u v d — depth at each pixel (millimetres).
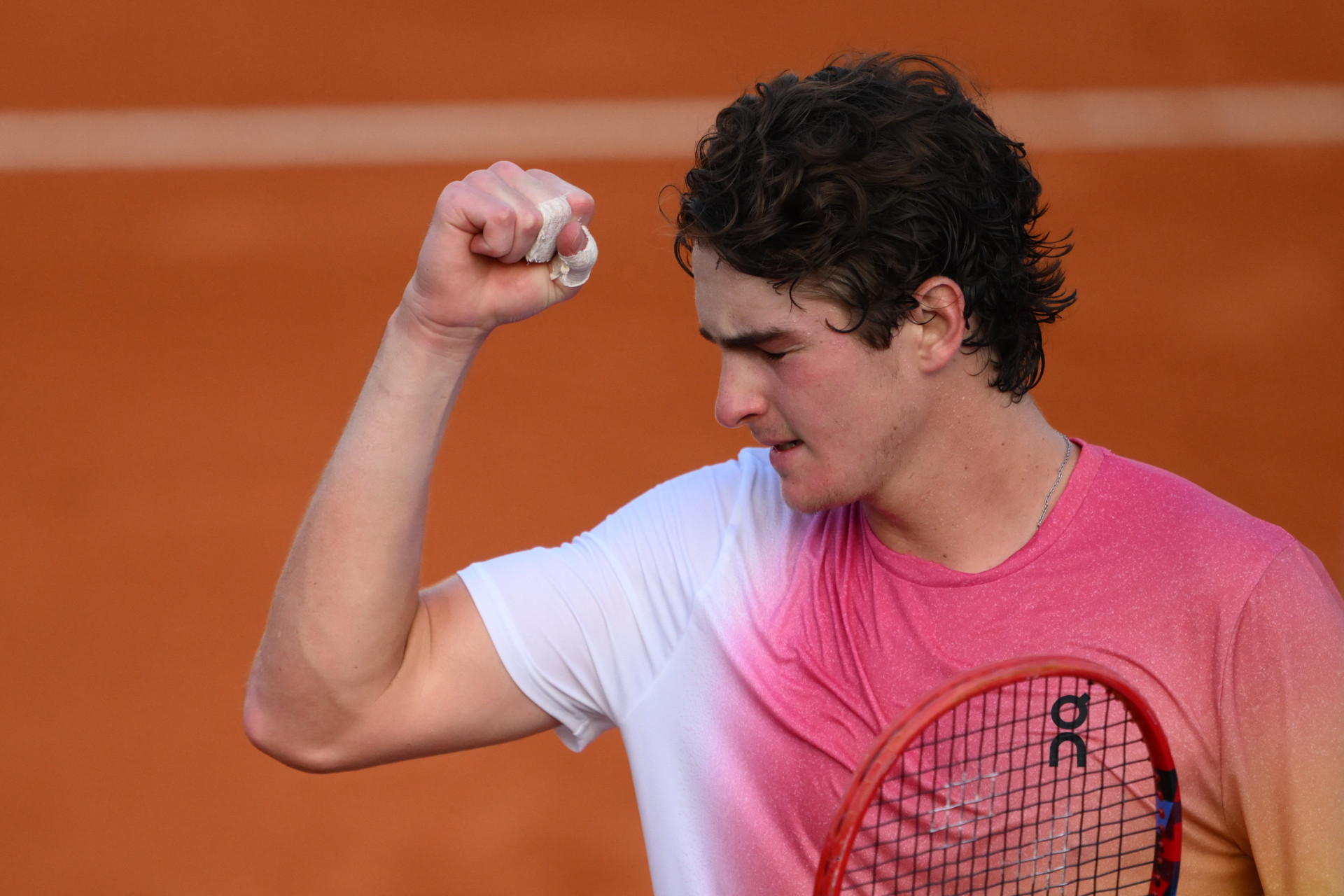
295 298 38219
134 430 31859
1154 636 7652
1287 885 7406
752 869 8461
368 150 46906
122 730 22484
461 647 8852
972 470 7969
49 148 46875
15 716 22766
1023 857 7812
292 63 53031
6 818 20812
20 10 55312
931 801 7918
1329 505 28109
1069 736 7699
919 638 8008
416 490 8383
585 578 8930
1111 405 31609
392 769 21625
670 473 29594
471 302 8008
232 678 23656
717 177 7512
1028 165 8344
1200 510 7855
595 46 54438
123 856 20156
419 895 19516
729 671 8516
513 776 21469
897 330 7590
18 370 34375
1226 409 31516
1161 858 7332
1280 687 7410
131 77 51656
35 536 27812
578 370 33562
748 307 7539
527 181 7988
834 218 7262
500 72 52594
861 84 7707
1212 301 36250
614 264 38875
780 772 8344
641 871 19891
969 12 55656
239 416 32500
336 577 8297
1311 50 51938
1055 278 8336
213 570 26656
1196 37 53031
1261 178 42906
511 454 30078
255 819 20766
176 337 36156
